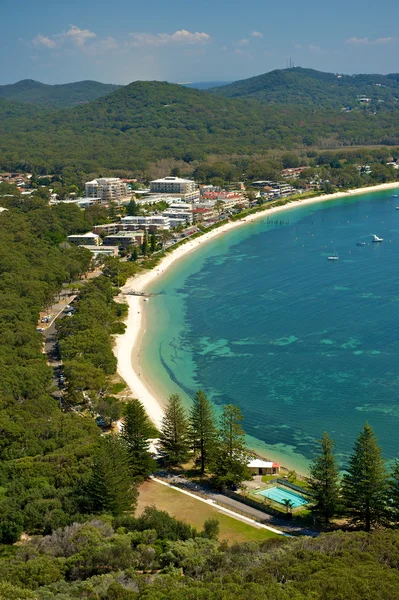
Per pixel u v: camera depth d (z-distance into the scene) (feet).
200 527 438.40
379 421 616.80
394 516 444.96
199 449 553.64
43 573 339.36
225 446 510.99
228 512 463.01
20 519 401.08
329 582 309.42
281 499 482.28
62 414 574.15
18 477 456.04
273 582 317.22
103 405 608.19
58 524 401.90
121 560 353.72
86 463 472.85
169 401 604.90
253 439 593.42
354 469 452.76
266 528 439.22
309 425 615.16
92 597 308.81
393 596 302.25
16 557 360.69
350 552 356.18
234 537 424.05
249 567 341.21
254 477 524.93
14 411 553.64
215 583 315.37
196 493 494.59
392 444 574.15
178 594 301.22
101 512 423.23
